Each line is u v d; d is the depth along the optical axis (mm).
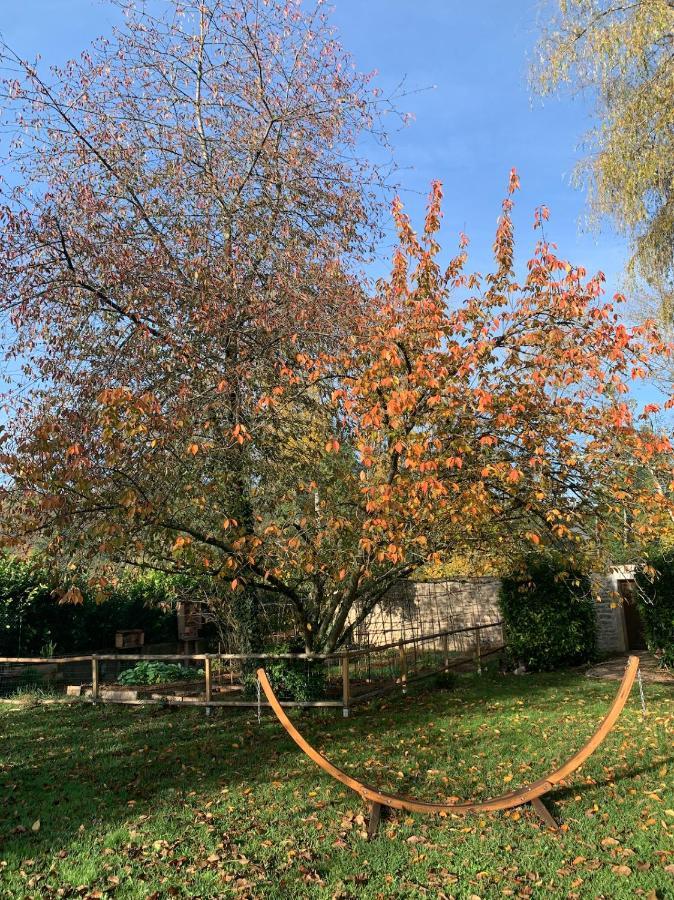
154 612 14562
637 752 6469
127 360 8586
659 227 10734
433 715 8633
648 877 4000
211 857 4500
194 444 6797
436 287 7539
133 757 7121
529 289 7402
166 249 8820
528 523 8625
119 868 4434
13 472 6773
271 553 7637
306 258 9570
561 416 7410
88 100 9297
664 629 11188
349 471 8148
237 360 8477
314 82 10086
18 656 12062
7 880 4320
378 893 4000
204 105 10141
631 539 8305
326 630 10438
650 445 7168
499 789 5703
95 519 7066
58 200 8945
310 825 5039
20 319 8516
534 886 3982
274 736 7816
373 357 7258
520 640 12227
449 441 7004
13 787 6203
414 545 7887
